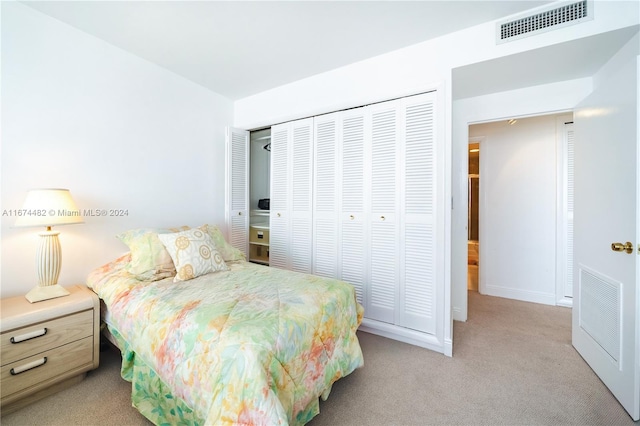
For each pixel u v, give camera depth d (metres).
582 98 2.18
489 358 2.00
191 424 1.17
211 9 1.76
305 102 2.75
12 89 1.71
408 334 2.23
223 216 3.15
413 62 2.16
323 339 1.44
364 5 1.72
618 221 1.54
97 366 1.75
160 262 1.95
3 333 1.39
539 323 2.60
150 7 1.75
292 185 2.93
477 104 2.59
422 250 2.19
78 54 2.00
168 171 2.61
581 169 1.97
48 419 1.40
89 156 2.07
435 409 1.48
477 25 1.93
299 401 1.22
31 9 1.78
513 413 1.46
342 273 2.60
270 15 1.81
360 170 2.48
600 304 1.73
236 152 3.16
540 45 1.74
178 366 1.22
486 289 3.48
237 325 1.21
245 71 2.60
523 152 3.24
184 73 2.65
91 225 2.09
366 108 2.43
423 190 2.17
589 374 1.79
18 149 1.75
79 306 1.66
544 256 3.15
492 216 3.43
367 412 1.46
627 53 1.68
